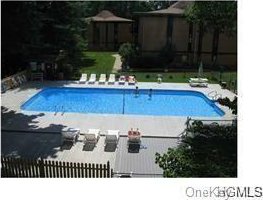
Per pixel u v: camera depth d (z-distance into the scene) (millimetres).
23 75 27516
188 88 26984
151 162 13258
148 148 14539
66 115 18719
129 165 12961
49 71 29047
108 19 53281
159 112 22375
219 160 9523
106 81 28812
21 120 17734
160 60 36750
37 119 17938
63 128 16672
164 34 38969
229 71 34969
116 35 54719
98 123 17516
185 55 39125
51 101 24688
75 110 22500
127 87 26906
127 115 18922
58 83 27625
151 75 31953
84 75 29438
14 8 16719
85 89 26484
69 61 32719
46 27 31906
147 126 17203
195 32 38562
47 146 14562
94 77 29047
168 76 31484
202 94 25516
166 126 17250
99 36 54750
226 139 11016
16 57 29609
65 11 32625
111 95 26438
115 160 13367
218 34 38438
